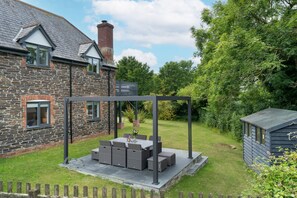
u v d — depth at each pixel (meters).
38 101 12.19
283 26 11.02
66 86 13.96
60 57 13.29
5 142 10.59
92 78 16.08
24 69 11.43
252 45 10.41
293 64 12.34
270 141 8.00
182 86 44.31
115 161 9.10
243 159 11.49
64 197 4.78
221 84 12.40
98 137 16.42
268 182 3.80
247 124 10.80
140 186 7.24
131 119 25.45
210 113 24.31
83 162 9.61
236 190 7.52
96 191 4.80
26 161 9.85
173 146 14.23
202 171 9.45
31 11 14.80
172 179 7.85
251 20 12.24
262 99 13.99
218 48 11.67
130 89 19.89
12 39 11.12
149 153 9.16
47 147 12.68
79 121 15.08
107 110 17.75
